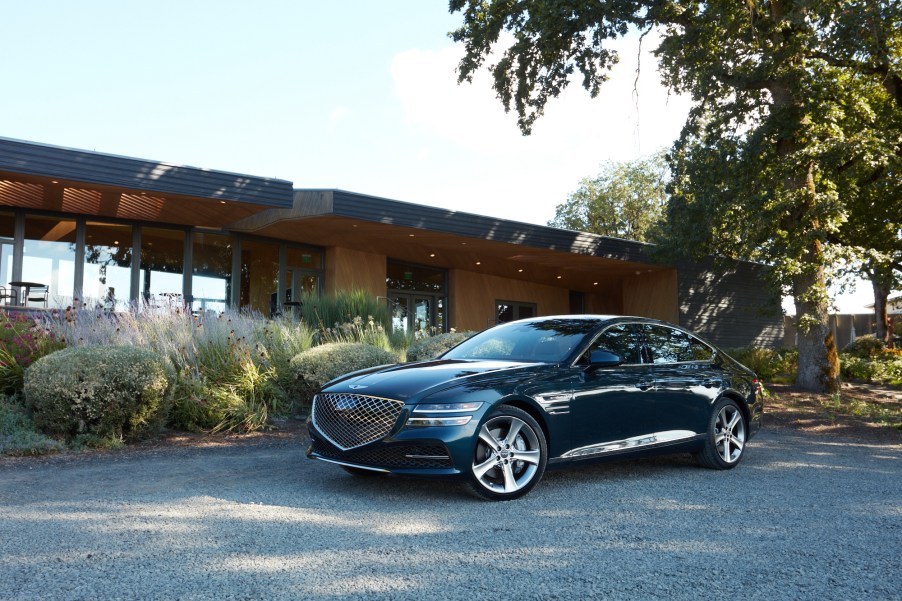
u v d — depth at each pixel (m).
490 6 16.55
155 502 4.48
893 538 3.79
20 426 7.08
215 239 17.56
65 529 3.76
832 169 14.50
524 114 17.36
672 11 15.07
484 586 2.91
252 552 3.35
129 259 16.17
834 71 14.78
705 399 6.04
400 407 4.57
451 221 17.06
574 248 20.08
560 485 5.23
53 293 15.14
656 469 6.06
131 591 2.78
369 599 2.73
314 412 5.11
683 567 3.21
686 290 24.05
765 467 6.27
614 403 5.34
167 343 8.97
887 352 23.72
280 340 10.05
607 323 5.79
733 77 14.30
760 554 3.44
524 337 5.88
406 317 22.16
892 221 21.14
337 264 19.73
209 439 7.57
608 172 44.41
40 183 12.41
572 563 3.25
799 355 15.55
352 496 4.71
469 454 4.50
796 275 14.95
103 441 6.91
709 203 15.36
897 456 7.34
